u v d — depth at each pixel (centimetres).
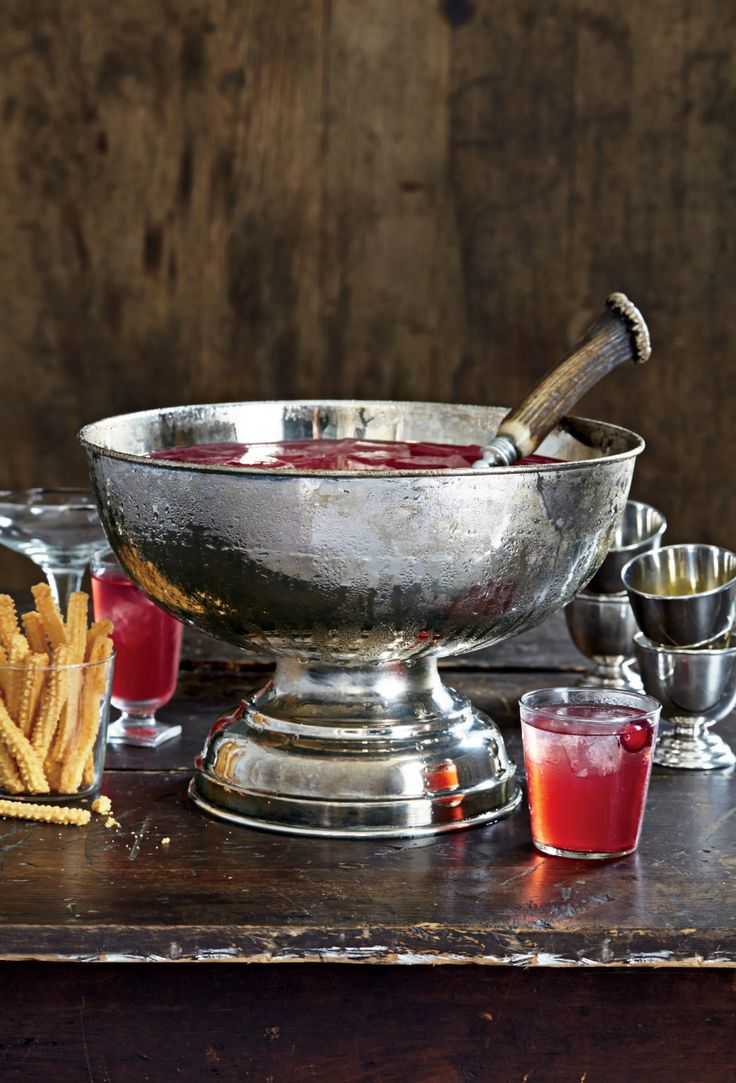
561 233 297
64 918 94
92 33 291
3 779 116
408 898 99
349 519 97
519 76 291
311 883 101
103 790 120
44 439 306
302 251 298
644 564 133
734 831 112
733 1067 96
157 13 290
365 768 111
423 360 302
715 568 132
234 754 115
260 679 153
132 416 127
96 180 296
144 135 294
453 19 289
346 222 297
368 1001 96
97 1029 96
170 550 103
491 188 295
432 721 115
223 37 290
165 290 300
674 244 296
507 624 106
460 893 100
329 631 103
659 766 128
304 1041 96
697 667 125
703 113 292
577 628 148
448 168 295
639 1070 96
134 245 299
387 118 293
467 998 96
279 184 296
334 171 295
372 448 129
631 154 294
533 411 117
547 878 103
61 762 115
